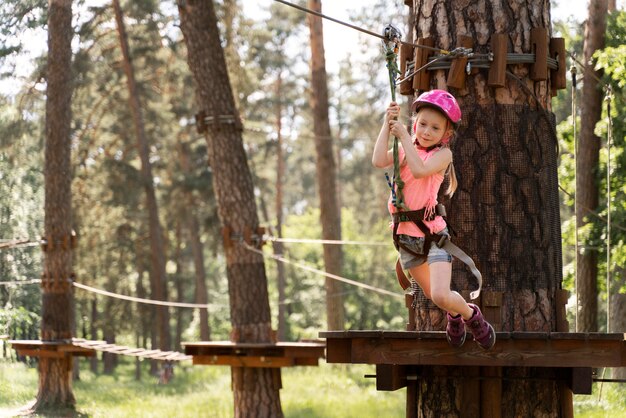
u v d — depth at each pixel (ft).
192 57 52.06
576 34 73.05
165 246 155.22
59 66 62.64
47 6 66.59
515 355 17.97
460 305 16.65
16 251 70.33
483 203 19.95
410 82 21.35
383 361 18.47
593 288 59.26
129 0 106.42
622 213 58.29
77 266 122.62
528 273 19.92
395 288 144.56
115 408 62.85
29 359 73.97
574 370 18.47
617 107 57.98
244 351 47.19
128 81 112.06
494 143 20.04
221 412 59.47
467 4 20.35
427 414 20.25
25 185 74.28
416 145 17.49
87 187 119.03
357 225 179.32
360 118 137.49
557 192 21.09
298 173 237.25
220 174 51.62
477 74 20.21
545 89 20.72
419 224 16.81
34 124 75.51
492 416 19.65
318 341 50.03
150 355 50.39
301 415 55.57
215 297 223.71
